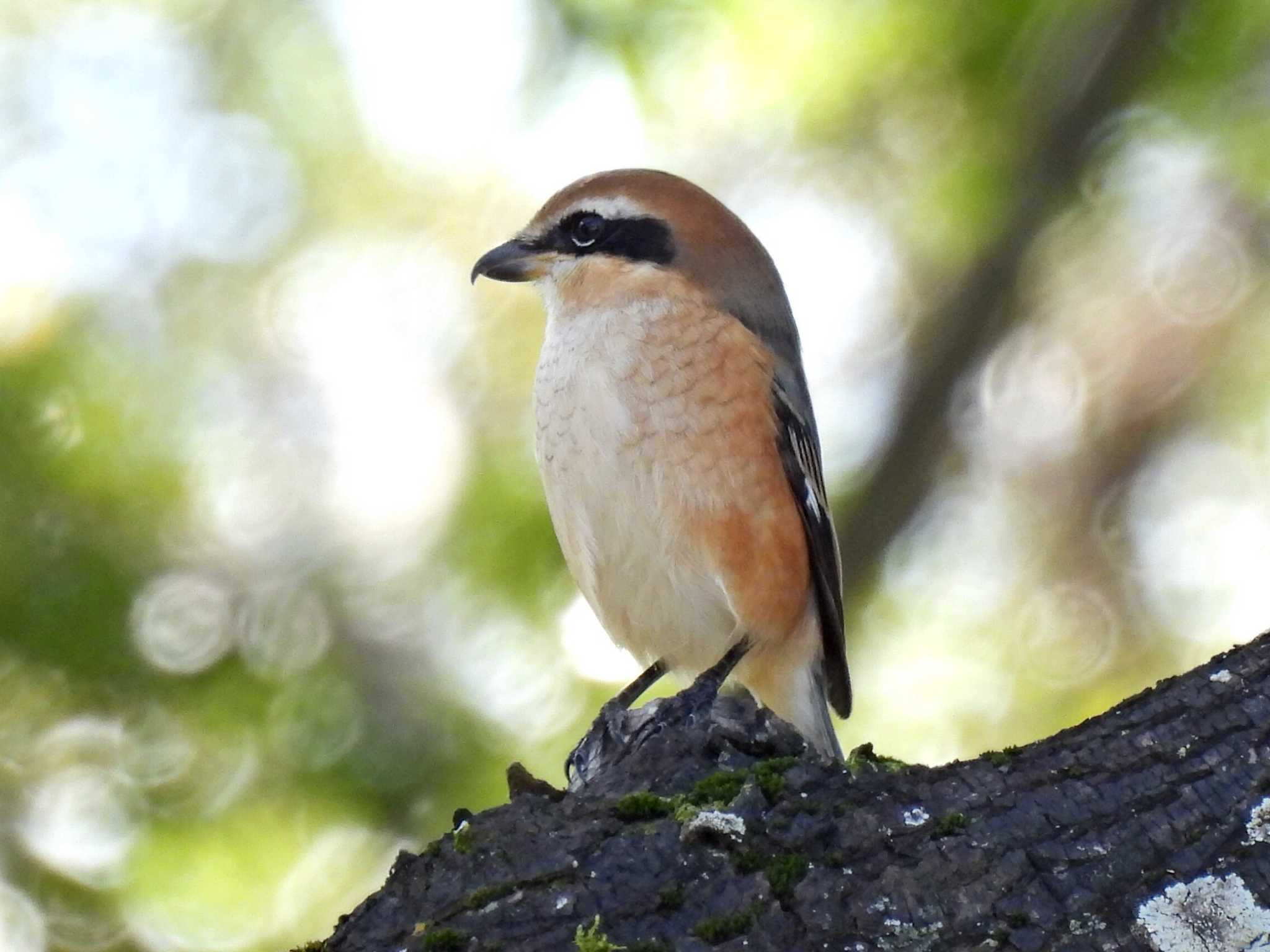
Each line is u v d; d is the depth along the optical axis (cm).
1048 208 1297
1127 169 1322
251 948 1073
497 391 1249
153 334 1235
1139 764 521
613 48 1207
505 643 1146
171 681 1106
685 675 895
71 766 1090
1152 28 1244
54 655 1071
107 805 1088
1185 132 1284
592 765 803
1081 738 536
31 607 1069
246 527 1190
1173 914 488
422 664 1148
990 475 1393
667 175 898
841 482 1311
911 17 1248
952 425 1373
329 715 1120
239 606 1147
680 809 534
